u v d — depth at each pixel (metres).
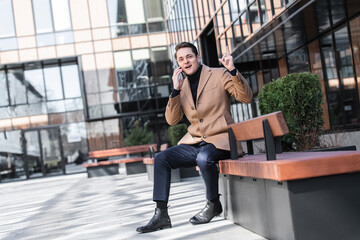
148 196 7.14
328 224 2.47
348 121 10.72
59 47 23.94
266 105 5.32
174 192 7.13
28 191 12.56
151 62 24.27
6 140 21.83
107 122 24.03
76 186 12.02
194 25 18.06
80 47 24.05
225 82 3.79
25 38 23.78
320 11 9.17
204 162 3.65
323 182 2.49
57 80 24.12
